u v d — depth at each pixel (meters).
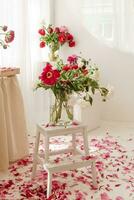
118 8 3.97
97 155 3.12
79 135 3.68
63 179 2.62
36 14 3.91
